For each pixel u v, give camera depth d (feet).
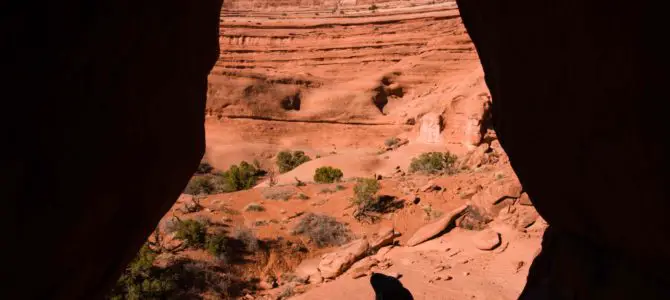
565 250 14.69
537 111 13.60
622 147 9.56
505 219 61.31
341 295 49.37
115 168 12.32
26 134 9.11
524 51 13.53
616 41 9.07
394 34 226.99
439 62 205.77
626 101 9.11
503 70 15.67
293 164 151.43
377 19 230.48
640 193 9.41
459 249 57.41
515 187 63.93
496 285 47.67
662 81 8.11
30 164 9.33
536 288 16.58
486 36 17.66
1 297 9.29
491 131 140.46
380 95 195.00
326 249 64.80
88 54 10.59
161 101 14.53
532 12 12.36
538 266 17.70
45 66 9.43
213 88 180.96
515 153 16.57
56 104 9.82
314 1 311.27
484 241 56.65
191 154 17.61
